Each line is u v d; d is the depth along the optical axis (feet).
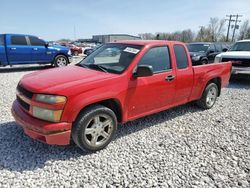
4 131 13.65
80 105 10.62
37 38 38.93
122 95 12.16
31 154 11.37
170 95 15.06
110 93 11.59
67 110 10.42
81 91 10.71
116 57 13.61
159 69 14.15
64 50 42.04
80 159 11.12
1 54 35.04
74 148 12.05
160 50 14.32
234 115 17.95
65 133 10.61
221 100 22.22
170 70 14.73
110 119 11.94
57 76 12.00
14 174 9.86
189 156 11.71
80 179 9.69
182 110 18.66
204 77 17.58
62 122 10.46
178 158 11.50
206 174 10.32
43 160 10.93
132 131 14.34
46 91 10.37
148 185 9.45
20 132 13.56
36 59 38.88
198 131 14.78
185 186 9.49
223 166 10.96
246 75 29.53
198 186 9.52
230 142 13.39
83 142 11.12
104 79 11.58
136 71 12.53
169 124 15.71
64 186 9.23
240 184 9.73
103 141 11.98
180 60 15.57
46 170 10.21
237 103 21.31
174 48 15.20
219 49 46.80
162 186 9.43
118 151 11.95
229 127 15.60
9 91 23.13
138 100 13.11
